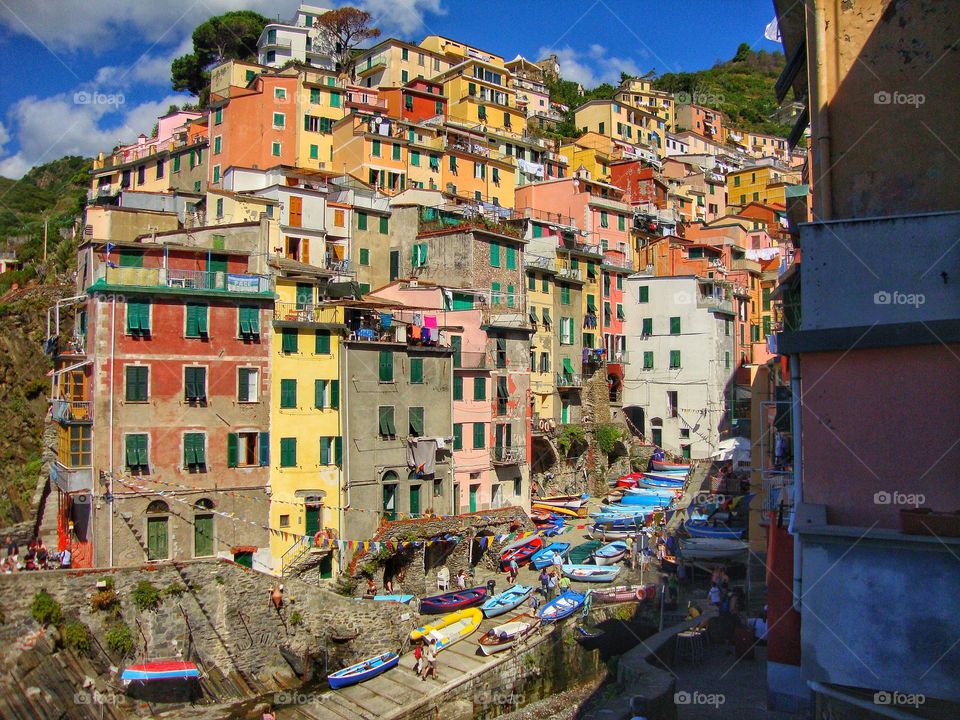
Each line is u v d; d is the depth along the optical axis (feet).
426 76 427.74
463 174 333.62
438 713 132.87
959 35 58.23
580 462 267.59
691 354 291.17
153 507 155.12
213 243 189.47
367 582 173.99
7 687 119.85
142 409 155.12
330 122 322.34
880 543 52.24
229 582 145.59
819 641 53.47
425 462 192.54
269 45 417.49
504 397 225.15
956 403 54.24
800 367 58.59
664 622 145.69
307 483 174.19
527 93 513.86
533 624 151.74
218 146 303.27
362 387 182.80
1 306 227.20
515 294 248.93
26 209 361.10
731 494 221.25
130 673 130.82
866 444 55.98
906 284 55.88
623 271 304.30
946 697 50.52
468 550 192.85
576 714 123.13
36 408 208.95
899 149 59.31
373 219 250.37
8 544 176.96
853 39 60.70
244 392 167.43
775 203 463.01
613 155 455.22
